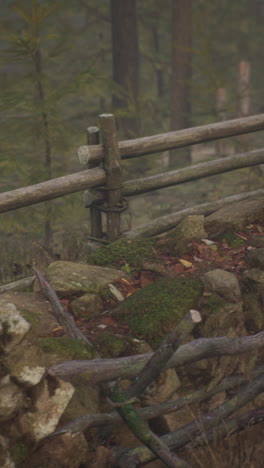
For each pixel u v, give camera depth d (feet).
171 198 29.50
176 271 12.44
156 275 12.31
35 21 22.16
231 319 10.72
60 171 23.70
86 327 10.52
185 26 37.68
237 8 51.93
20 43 22.22
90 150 14.55
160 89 51.08
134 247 13.42
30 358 7.82
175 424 9.71
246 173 25.81
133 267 12.71
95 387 9.41
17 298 11.23
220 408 9.98
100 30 47.93
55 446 8.21
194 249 13.14
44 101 22.86
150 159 26.91
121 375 8.64
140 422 8.56
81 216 23.82
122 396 8.63
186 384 10.14
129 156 15.24
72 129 24.18
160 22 46.39
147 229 16.15
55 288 11.32
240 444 9.96
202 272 12.26
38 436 7.97
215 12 49.26
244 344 9.29
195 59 46.68
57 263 12.49
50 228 23.76
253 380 10.34
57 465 8.27
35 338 7.96
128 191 15.51
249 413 10.24
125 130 34.73
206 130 16.24
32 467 8.14
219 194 26.20
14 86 23.63
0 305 8.19
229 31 51.67
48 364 8.79
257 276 11.44
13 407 7.73
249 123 16.97
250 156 17.57
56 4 22.43
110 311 11.02
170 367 8.86
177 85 38.91
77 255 18.17
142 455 9.06
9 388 7.75
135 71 37.47
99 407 9.33
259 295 11.37
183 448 9.58
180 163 30.55
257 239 13.24
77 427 8.34
